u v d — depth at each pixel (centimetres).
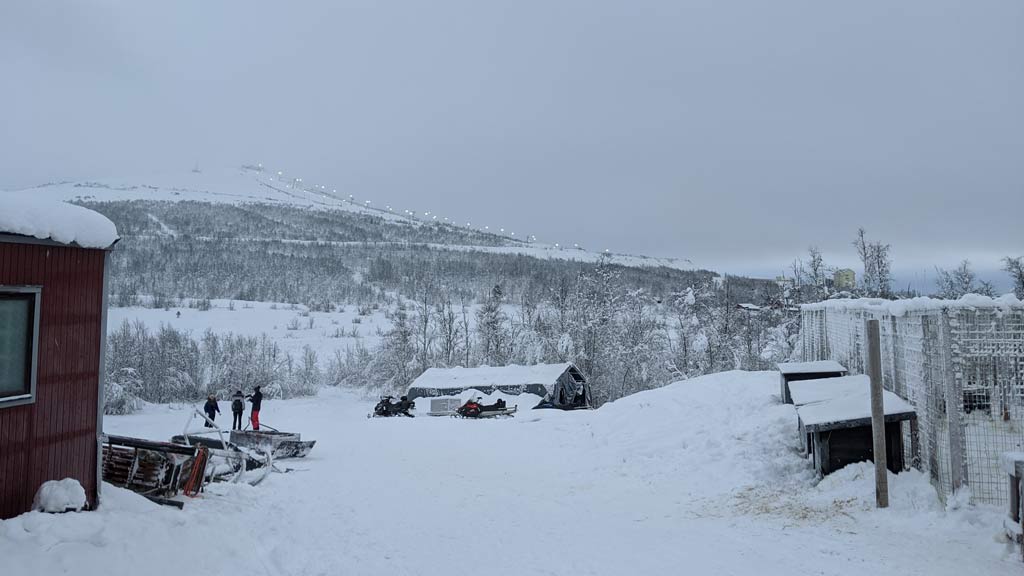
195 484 1010
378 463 1538
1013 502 676
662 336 5403
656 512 970
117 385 4566
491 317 6131
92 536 664
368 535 878
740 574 672
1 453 676
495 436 2008
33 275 724
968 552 679
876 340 868
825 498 924
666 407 1778
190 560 704
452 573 714
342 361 7069
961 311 808
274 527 893
